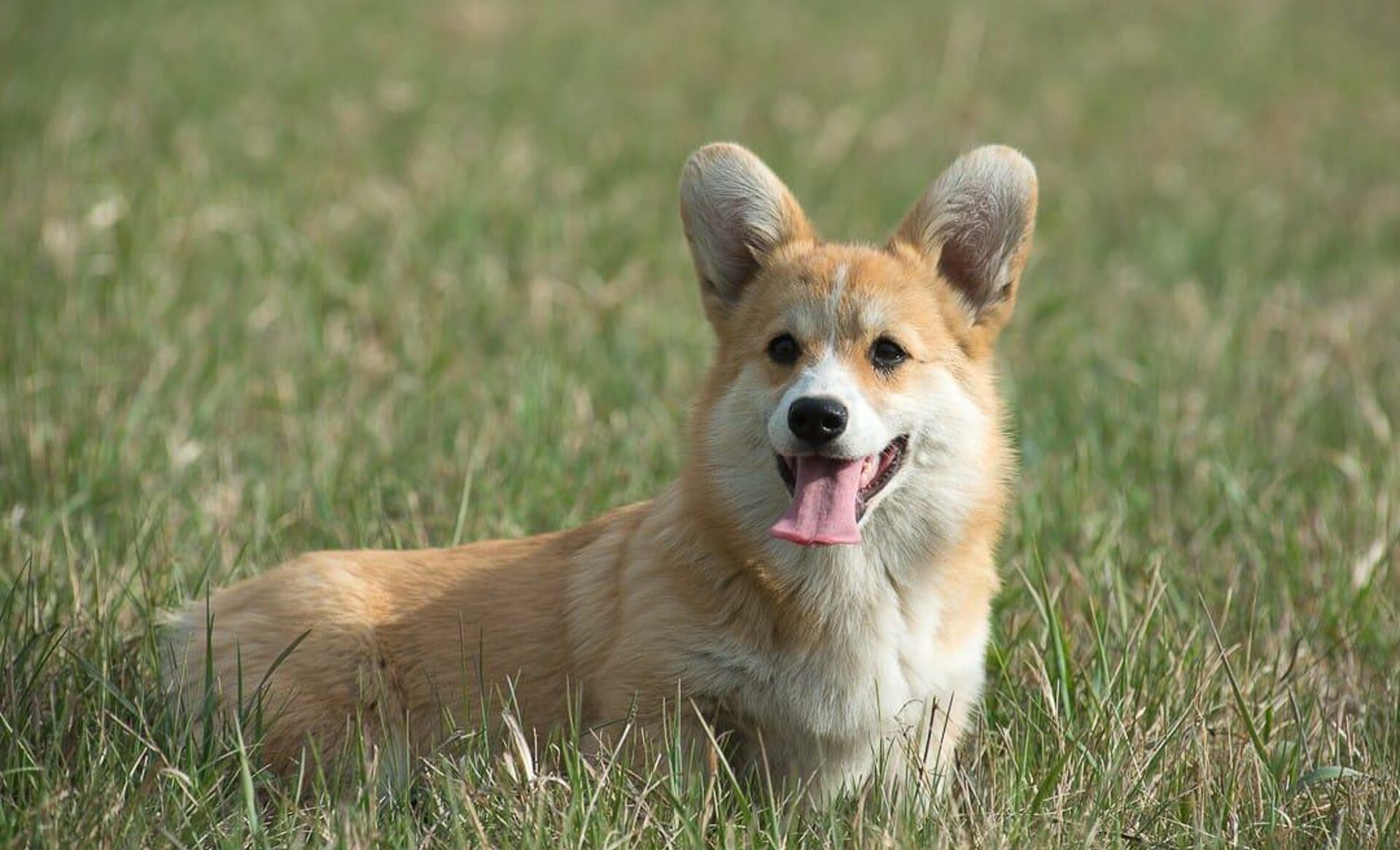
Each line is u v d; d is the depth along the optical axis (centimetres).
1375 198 2225
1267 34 3409
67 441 1198
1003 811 781
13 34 2619
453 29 3103
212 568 1029
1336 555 1092
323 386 1363
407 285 1641
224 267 1639
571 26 3238
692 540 812
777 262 889
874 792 799
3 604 925
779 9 3550
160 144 2078
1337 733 864
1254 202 2162
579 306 1600
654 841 738
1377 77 3023
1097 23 3500
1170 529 1128
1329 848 748
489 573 894
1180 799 813
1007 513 1081
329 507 1109
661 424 1291
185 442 1223
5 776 781
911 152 2370
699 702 803
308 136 2195
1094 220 2089
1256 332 1619
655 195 2047
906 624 827
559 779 763
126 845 712
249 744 826
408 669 870
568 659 852
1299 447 1316
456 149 2183
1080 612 995
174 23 2886
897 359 834
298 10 3152
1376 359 1526
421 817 787
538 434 1237
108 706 852
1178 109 2756
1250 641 942
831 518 782
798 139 2384
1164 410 1359
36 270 1566
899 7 3612
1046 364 1505
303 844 721
